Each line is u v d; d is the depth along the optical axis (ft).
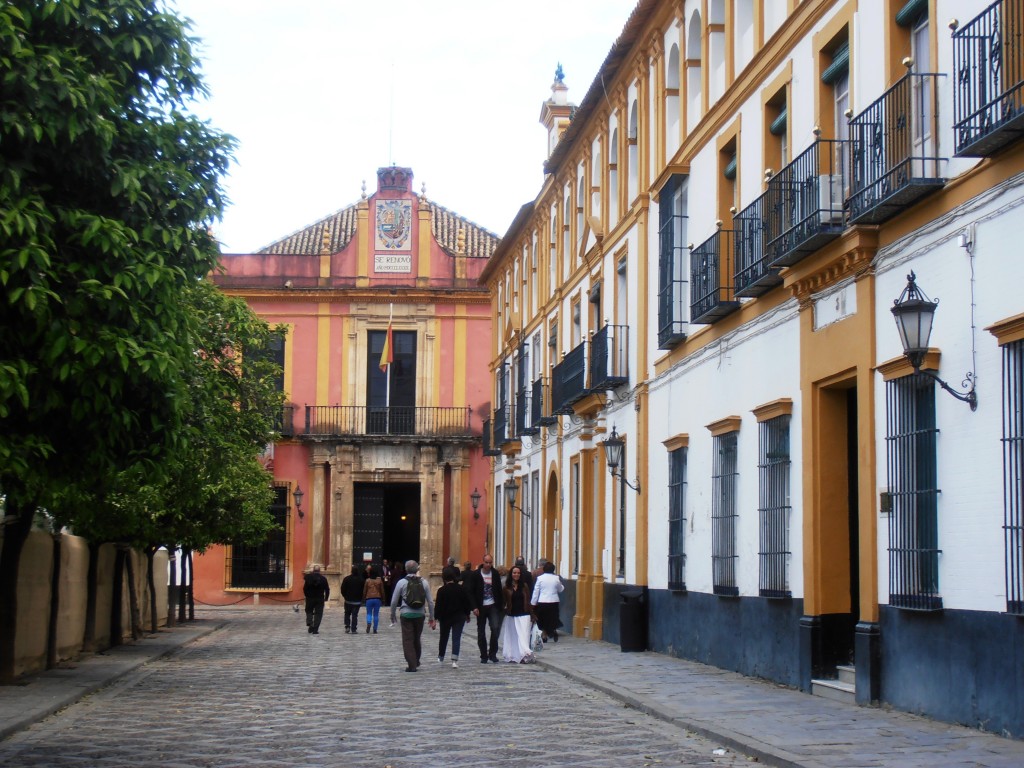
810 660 52.19
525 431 121.49
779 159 59.21
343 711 50.01
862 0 48.52
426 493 163.73
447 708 51.01
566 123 121.39
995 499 38.19
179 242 41.50
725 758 36.60
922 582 42.96
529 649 75.20
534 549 121.19
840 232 48.14
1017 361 36.96
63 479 41.96
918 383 43.45
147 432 42.70
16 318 36.76
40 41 39.29
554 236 115.65
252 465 106.73
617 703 52.24
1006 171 37.76
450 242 177.17
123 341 37.47
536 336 123.95
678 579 71.92
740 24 64.44
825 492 52.65
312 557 162.30
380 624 126.00
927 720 41.81
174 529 93.30
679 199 73.92
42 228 36.63
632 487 81.97
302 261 168.35
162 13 42.06
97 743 40.83
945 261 41.55
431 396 167.53
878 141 45.16
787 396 56.18
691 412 70.59
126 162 39.93
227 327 89.61
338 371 166.81
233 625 123.13
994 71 36.96
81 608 77.15
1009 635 37.17
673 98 77.41
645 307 80.79
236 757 37.50
